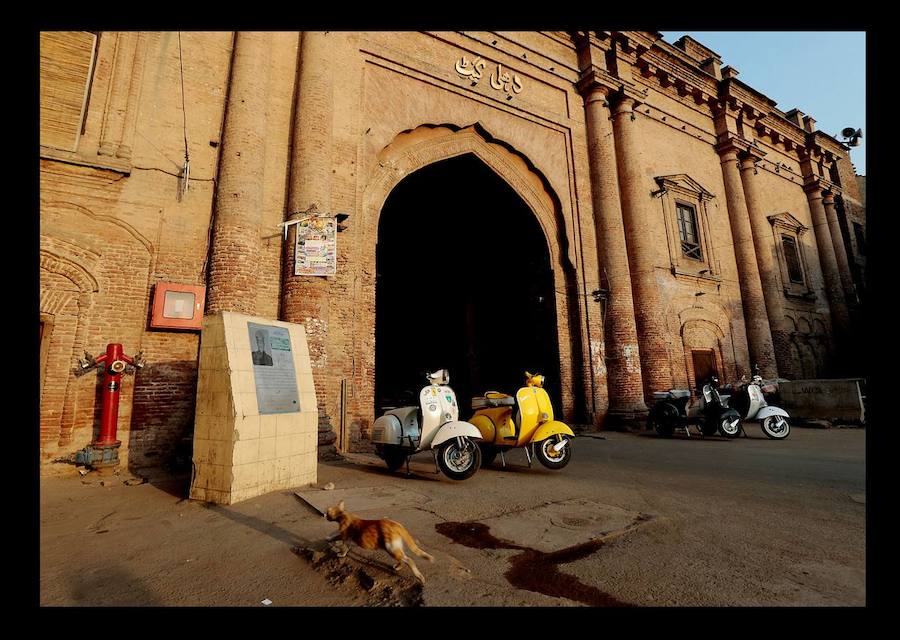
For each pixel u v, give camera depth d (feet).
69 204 22.21
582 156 45.70
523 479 18.35
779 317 55.21
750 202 58.08
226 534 11.53
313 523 12.22
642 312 43.55
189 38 27.12
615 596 7.99
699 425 34.45
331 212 28.96
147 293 23.27
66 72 23.11
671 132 53.72
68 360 20.86
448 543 10.56
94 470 19.80
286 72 29.86
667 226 49.37
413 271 65.87
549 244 43.04
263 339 16.55
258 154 26.50
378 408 55.16
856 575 8.77
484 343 52.70
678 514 13.03
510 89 41.93
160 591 8.28
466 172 42.34
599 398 40.52
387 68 34.68
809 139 71.36
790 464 21.21
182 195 24.98
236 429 14.55
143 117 24.86
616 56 48.65
